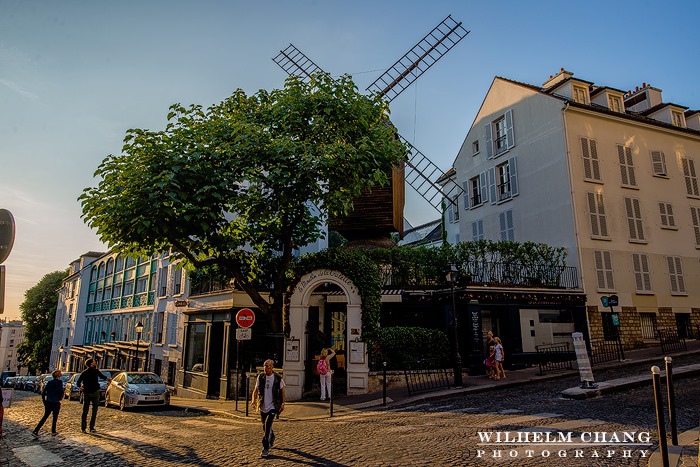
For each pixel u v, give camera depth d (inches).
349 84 583.5
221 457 302.0
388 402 517.0
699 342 924.6
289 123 562.9
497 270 809.5
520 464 243.3
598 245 906.7
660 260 968.3
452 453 271.4
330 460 275.0
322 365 558.3
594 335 847.7
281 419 484.4
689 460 232.2
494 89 1155.3
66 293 2192.4
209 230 510.9
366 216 799.7
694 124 1123.3
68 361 1898.4
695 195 1055.0
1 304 222.1
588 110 962.1
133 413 633.0
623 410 380.2
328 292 679.1
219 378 848.9
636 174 992.9
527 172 1024.9
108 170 492.4
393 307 745.6
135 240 502.6
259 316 807.7
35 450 351.6
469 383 605.9
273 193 538.0
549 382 597.9
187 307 989.8
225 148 508.1
